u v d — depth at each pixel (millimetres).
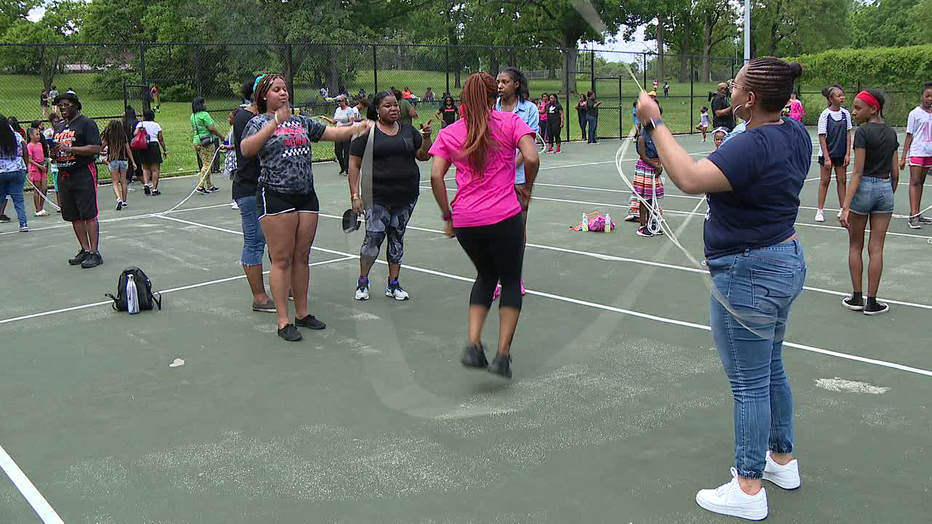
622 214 11156
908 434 3846
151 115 14180
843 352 5098
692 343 5332
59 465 3684
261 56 25359
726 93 14133
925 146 9367
